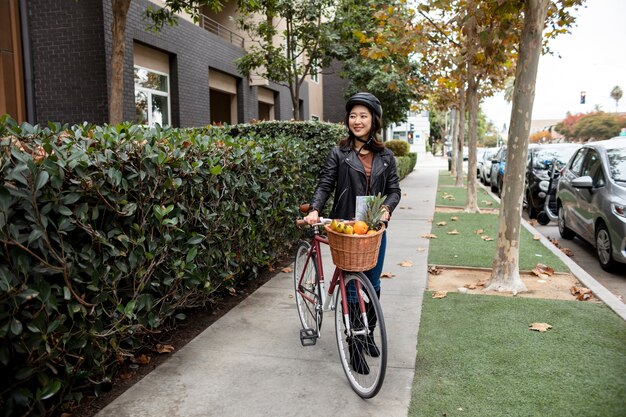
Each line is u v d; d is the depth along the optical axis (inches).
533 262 245.0
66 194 106.3
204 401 117.0
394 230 343.9
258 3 358.0
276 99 794.8
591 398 113.3
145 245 132.3
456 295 194.5
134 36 407.5
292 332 160.6
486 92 649.0
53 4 369.4
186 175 149.9
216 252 170.1
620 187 245.4
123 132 133.3
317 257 141.5
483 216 405.1
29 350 94.3
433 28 384.5
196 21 332.8
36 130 113.8
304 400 116.9
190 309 183.9
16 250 92.8
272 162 221.5
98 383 117.0
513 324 161.2
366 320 115.9
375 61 728.3
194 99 521.3
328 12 472.7
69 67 372.8
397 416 108.7
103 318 120.0
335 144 335.3
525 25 189.3
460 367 131.1
